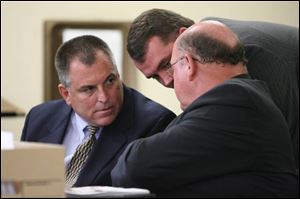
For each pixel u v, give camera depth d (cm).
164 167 406
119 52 1091
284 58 527
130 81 1091
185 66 448
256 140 409
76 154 560
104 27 1090
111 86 546
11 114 992
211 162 403
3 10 1069
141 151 414
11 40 1071
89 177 530
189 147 404
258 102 416
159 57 521
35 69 1078
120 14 1097
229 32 453
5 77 1070
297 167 501
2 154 355
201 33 447
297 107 519
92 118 548
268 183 409
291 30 562
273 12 1145
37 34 1079
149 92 1101
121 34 1091
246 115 409
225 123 405
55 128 596
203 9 1121
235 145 404
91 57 542
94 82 538
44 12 1080
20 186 360
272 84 507
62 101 622
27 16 1076
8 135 366
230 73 443
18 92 1073
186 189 409
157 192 415
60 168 370
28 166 361
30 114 621
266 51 518
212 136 404
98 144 546
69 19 1084
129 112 563
